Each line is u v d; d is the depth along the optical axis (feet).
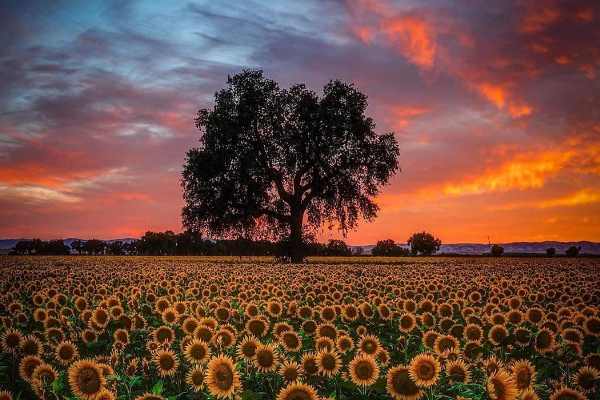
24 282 55.01
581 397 14.33
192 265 94.48
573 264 114.32
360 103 157.48
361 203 157.99
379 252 284.20
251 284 49.44
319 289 42.86
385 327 30.09
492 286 46.24
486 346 23.45
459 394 15.83
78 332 27.40
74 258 170.71
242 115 151.74
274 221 160.76
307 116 154.61
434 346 20.77
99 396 15.28
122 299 40.96
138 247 248.73
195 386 16.14
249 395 15.58
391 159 157.07
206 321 22.90
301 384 14.16
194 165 152.97
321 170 156.87
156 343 22.06
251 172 151.02
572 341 22.36
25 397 18.76
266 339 24.63
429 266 97.40
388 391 15.81
